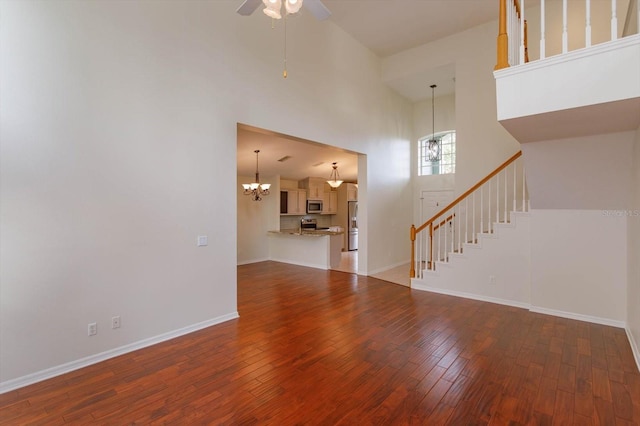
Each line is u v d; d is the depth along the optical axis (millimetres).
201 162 3602
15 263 2424
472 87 5801
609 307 3742
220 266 3811
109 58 2889
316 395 2320
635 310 3059
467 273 4871
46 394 2344
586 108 2266
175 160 3375
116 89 2936
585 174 3479
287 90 4613
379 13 5297
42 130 2533
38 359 2525
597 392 2348
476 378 2547
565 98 2279
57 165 2609
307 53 4973
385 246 7023
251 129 4277
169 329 3340
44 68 2537
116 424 2021
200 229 3605
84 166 2754
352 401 2246
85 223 2766
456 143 5980
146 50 3137
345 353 2992
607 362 2811
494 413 2109
